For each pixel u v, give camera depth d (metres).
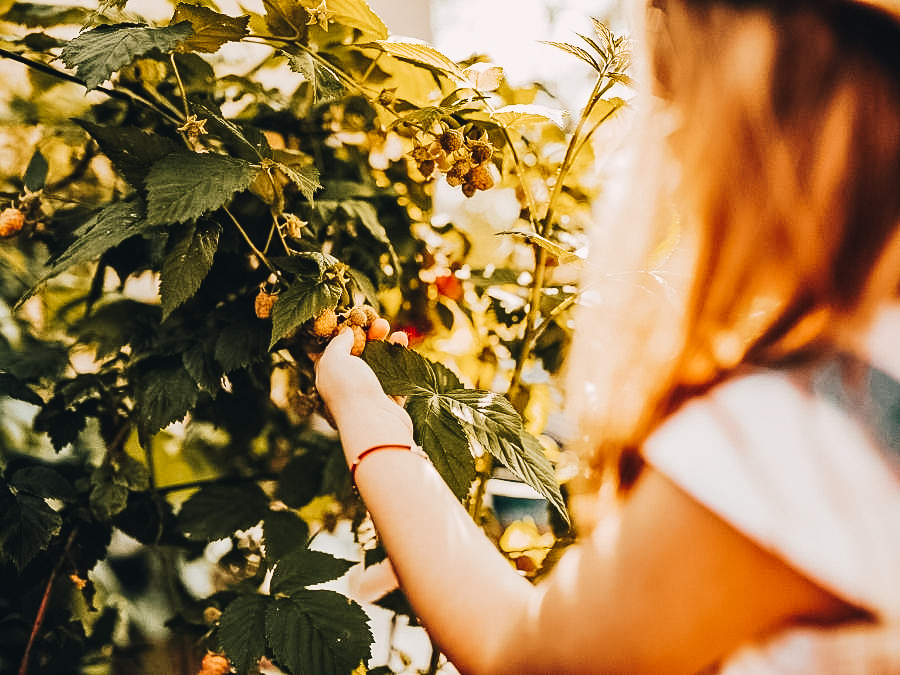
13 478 0.98
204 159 0.85
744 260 0.47
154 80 1.08
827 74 0.45
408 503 0.58
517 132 1.22
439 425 0.84
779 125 0.46
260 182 0.94
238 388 1.10
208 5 1.04
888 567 0.40
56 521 0.96
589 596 0.44
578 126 1.03
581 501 0.83
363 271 1.17
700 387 0.47
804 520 0.40
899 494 0.41
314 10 0.98
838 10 0.44
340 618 0.90
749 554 0.40
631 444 0.52
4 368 1.05
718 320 0.49
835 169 0.45
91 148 1.11
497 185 1.29
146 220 0.85
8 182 1.11
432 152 1.03
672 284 0.62
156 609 1.19
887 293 0.46
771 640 0.42
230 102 1.16
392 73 1.16
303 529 1.08
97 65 0.82
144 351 0.99
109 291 1.11
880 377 0.43
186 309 1.01
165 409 0.95
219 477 1.18
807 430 0.42
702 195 0.49
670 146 0.53
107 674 1.13
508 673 0.48
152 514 1.09
